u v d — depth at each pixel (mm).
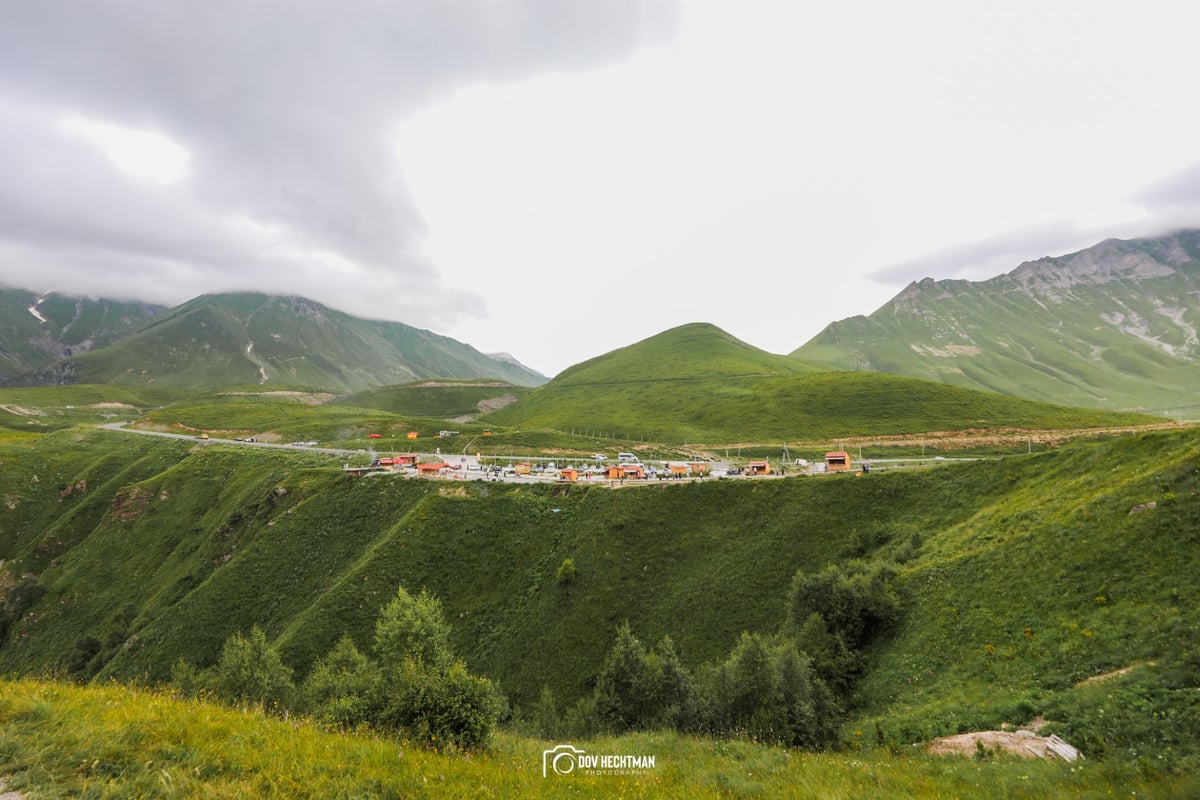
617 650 34375
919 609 36656
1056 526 35031
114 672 71000
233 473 119750
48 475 137000
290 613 72000
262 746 11430
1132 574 27578
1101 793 14336
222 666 38281
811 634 37625
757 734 25141
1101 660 23531
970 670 28469
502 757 15859
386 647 36312
